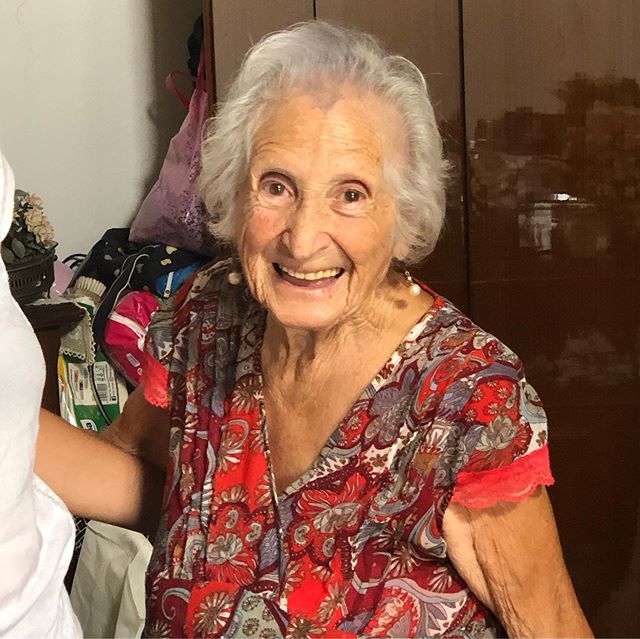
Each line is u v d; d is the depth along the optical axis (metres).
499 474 0.95
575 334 1.76
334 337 1.04
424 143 1.00
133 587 1.73
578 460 1.80
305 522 1.04
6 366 0.75
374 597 1.01
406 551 1.01
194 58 2.70
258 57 0.99
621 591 1.78
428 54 1.91
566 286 1.76
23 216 2.18
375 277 1.01
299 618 1.02
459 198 1.89
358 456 1.03
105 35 2.72
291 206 0.98
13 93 2.59
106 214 2.81
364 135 0.96
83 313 2.26
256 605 1.04
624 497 1.75
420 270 1.97
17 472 0.76
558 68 1.70
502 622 1.02
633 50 1.58
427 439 0.99
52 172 2.69
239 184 1.03
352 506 1.02
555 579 1.00
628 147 1.62
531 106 1.75
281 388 1.09
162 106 2.85
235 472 1.10
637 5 1.57
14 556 0.77
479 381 0.98
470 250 1.90
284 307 1.01
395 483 1.01
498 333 1.88
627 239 1.65
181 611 1.07
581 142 1.69
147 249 2.48
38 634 0.80
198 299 1.22
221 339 1.16
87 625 1.87
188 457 1.13
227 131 1.01
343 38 1.00
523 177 1.79
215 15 2.32
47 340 2.20
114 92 2.76
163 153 2.88
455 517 0.98
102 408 2.34
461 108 1.87
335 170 0.95
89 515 1.26
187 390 1.16
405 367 1.03
